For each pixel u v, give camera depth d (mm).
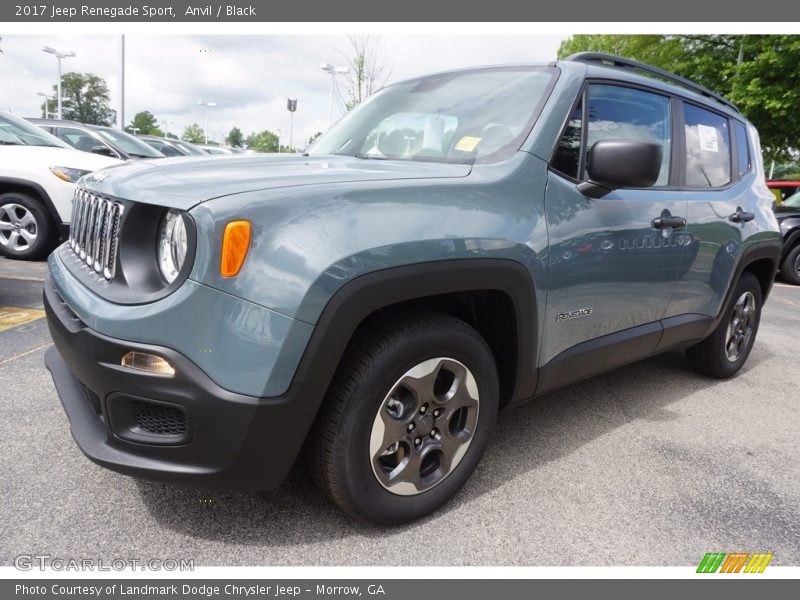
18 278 5211
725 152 3518
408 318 1861
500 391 2303
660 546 1996
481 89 2590
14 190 6043
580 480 2398
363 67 10289
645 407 3262
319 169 2006
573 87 2406
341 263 1613
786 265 8898
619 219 2467
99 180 2080
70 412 1886
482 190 1994
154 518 1963
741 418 3176
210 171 1934
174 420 1650
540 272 2119
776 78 14258
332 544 1902
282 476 1711
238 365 1565
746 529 2123
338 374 1766
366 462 1821
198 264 1556
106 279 1811
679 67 16250
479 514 2117
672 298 2971
